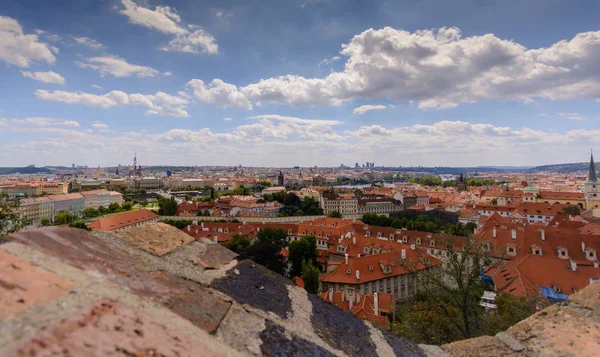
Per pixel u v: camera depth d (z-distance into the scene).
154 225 10.05
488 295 53.16
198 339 5.15
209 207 189.38
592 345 8.24
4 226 36.34
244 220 148.25
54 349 3.54
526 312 31.61
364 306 49.06
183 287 6.88
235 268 9.48
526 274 57.16
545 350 8.53
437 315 32.53
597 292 9.88
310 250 84.62
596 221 100.25
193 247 9.80
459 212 160.12
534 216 148.12
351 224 112.94
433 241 92.94
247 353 5.56
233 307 7.01
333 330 8.01
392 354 7.97
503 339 9.37
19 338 3.46
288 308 8.20
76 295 4.72
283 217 153.50
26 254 5.21
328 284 69.31
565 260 58.72
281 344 6.30
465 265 34.53
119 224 120.69
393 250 79.94
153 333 4.68
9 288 4.17
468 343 9.54
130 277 6.23
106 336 4.15
